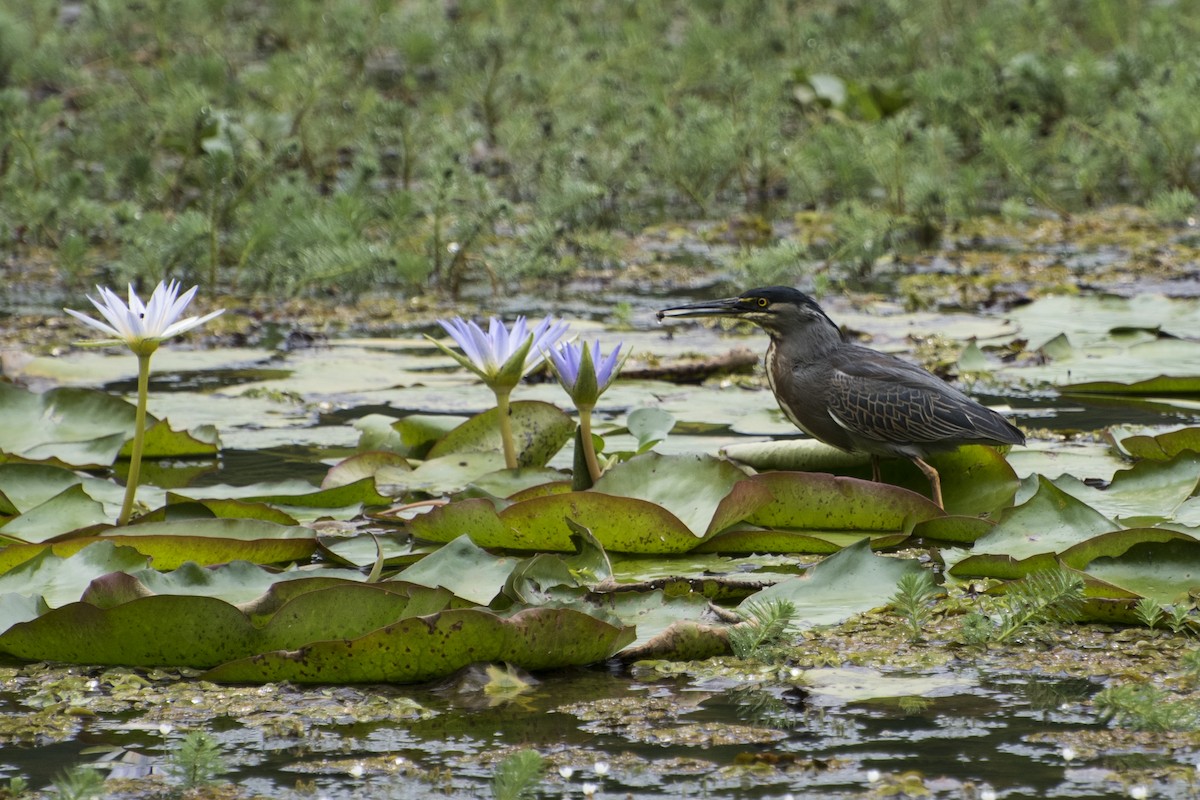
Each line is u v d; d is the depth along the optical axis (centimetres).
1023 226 2303
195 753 597
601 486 934
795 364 1075
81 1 3728
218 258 1997
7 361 1384
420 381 1371
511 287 1925
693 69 2991
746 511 925
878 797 579
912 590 768
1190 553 823
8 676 720
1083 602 778
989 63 2828
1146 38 2994
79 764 618
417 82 3052
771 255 1812
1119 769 603
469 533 912
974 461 1031
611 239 2073
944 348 1499
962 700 682
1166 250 2078
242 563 788
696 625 748
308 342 1562
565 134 2606
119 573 739
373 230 2212
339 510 995
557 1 3556
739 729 650
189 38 3156
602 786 593
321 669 709
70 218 2062
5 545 887
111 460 1064
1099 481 1023
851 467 1068
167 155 2603
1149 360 1434
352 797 585
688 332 1622
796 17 3441
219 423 1229
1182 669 717
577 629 720
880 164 2362
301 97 2519
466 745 636
